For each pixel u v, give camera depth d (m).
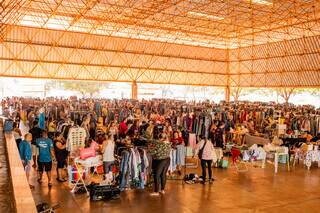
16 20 20.33
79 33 25.34
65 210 6.43
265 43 28.86
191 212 6.66
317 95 42.78
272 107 23.70
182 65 30.27
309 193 8.33
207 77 31.78
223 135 12.51
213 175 9.80
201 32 27.77
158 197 7.50
